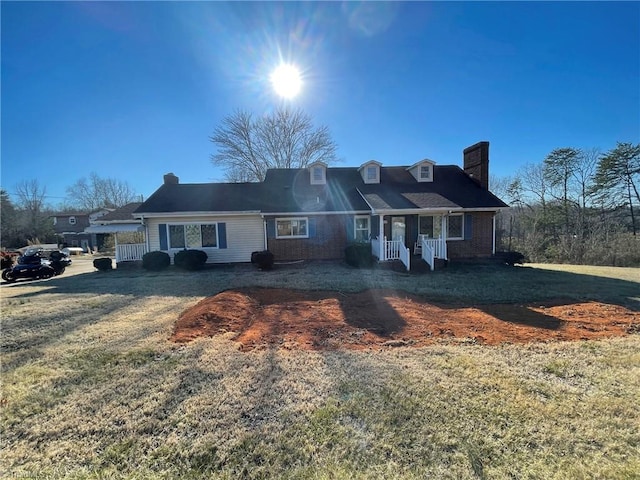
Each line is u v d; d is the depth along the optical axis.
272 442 2.94
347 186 17.70
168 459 2.77
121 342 5.55
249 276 12.20
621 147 29.05
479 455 2.73
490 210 15.75
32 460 2.79
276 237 15.84
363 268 13.85
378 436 3.00
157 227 15.59
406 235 16.09
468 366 4.41
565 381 4.00
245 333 5.95
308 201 16.28
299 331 6.01
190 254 14.39
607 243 25.25
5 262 21.66
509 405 3.45
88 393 3.87
